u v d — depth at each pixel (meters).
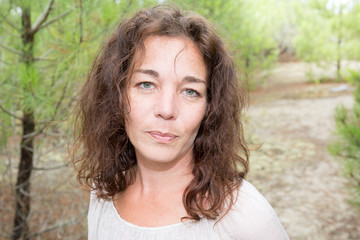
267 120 6.83
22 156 2.28
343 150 2.54
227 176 0.87
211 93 0.89
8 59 2.04
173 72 0.78
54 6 1.78
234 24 5.71
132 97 0.81
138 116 0.80
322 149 5.27
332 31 9.83
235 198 0.82
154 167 0.88
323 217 3.51
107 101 0.97
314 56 10.48
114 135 1.00
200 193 0.84
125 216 0.93
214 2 4.50
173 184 0.89
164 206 0.88
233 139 0.93
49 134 2.02
